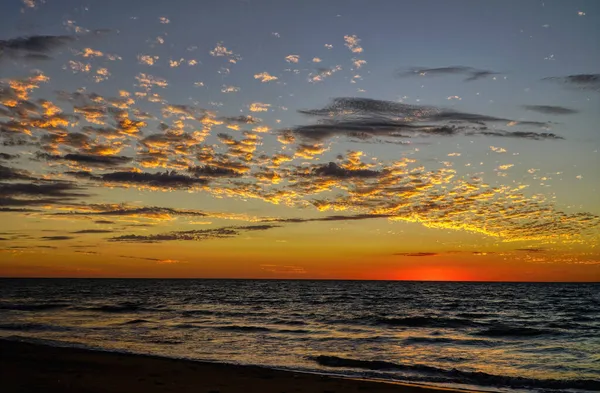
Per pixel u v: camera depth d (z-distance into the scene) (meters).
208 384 12.55
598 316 41.56
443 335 26.55
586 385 13.59
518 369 16.59
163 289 113.00
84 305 50.53
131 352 18.69
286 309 48.16
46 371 13.89
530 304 59.41
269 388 12.25
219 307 50.66
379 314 41.91
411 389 12.65
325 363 16.89
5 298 64.69
